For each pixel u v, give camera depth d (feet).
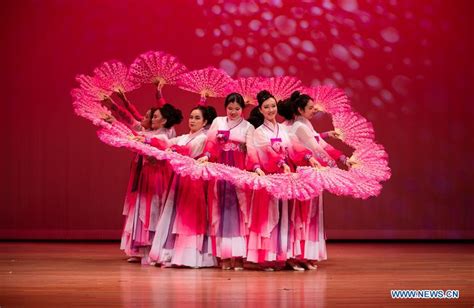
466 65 34.68
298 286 18.76
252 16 34.40
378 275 21.38
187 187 23.53
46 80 34.45
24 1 34.40
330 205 34.76
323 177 21.27
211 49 34.32
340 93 24.89
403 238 34.73
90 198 34.63
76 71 34.42
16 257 26.86
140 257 25.58
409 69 34.55
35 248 30.99
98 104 23.94
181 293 17.44
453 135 34.73
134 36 34.40
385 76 34.50
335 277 20.86
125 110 26.03
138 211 25.21
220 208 22.91
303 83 34.30
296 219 22.91
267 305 15.65
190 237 23.31
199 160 21.86
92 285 18.94
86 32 34.40
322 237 23.54
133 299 16.47
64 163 34.58
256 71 34.24
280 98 24.79
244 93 24.62
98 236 34.53
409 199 34.76
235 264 22.95
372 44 34.45
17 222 34.58
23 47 34.42
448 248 31.65
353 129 23.94
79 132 34.58
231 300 16.35
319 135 24.14
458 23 34.68
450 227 34.78
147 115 26.25
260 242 22.38
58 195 34.58
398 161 34.63
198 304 15.76
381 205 34.78
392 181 34.65
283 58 34.30
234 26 34.35
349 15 34.42
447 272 22.17
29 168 34.55
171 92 34.32
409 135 34.58
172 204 23.98
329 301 16.25
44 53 34.45
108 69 26.08
